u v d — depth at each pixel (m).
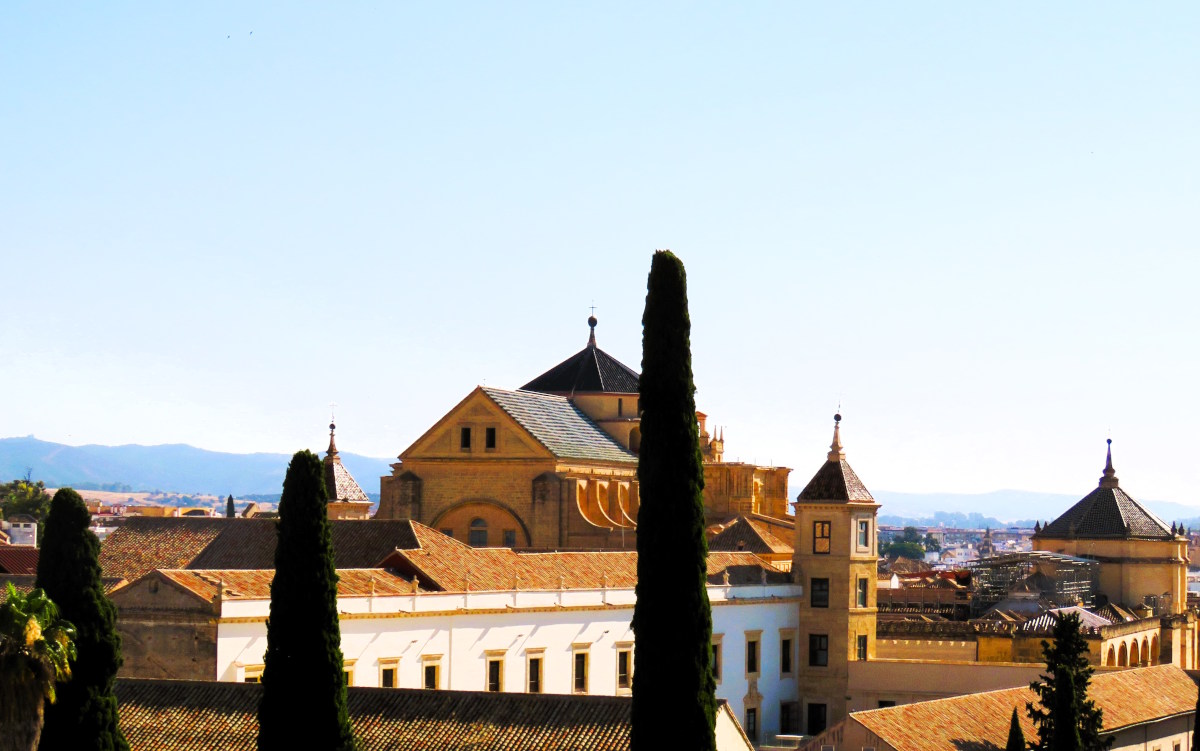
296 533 74.94
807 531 140.38
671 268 75.00
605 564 128.88
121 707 89.44
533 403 156.25
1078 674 105.56
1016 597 162.75
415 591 108.25
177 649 98.56
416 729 85.00
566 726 82.81
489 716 84.88
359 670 103.00
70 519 73.94
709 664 73.94
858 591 139.50
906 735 99.25
